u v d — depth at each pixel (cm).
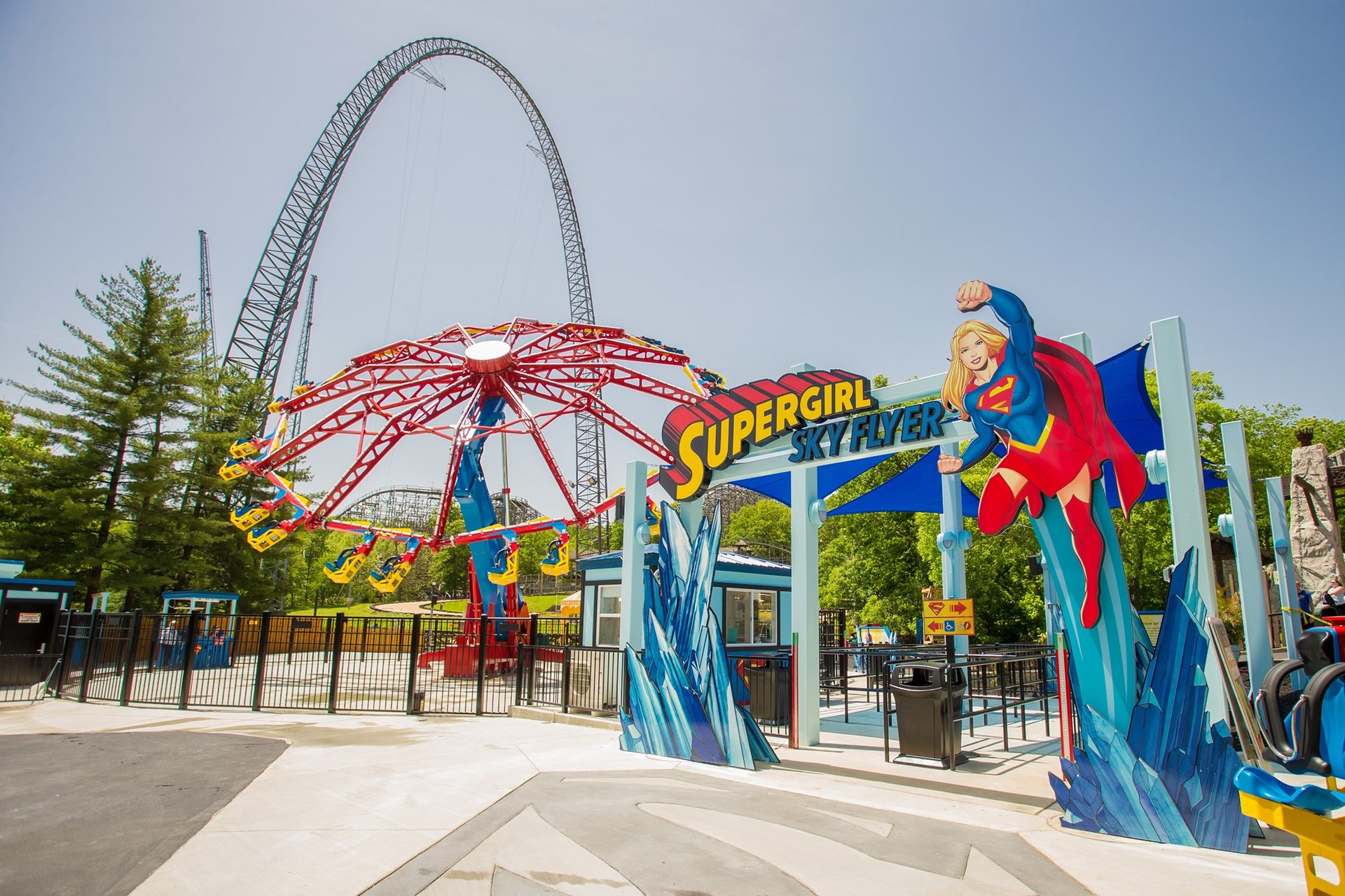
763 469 978
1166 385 638
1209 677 595
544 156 8112
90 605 2933
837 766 902
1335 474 1484
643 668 1038
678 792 782
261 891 516
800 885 517
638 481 1105
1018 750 1015
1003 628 2825
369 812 716
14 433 3747
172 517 3169
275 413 2778
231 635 2481
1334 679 388
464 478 2534
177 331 3291
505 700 1647
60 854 590
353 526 2578
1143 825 611
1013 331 708
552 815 697
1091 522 658
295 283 5591
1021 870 541
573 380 2970
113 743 1108
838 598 3228
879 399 896
